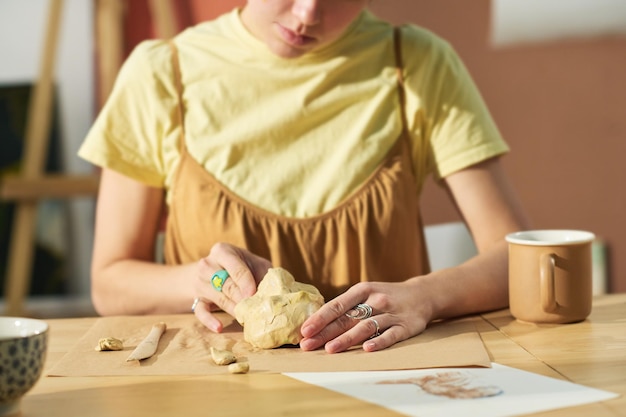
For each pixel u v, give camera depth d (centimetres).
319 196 152
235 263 126
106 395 90
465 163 157
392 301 117
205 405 86
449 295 125
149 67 159
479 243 154
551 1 279
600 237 290
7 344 81
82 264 305
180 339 114
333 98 157
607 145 287
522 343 109
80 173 301
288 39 143
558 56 283
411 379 93
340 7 141
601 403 84
